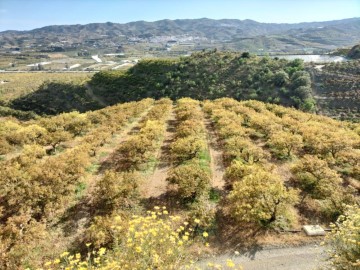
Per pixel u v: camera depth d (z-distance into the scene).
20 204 22.69
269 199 21.33
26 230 19.75
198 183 25.17
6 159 36.62
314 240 19.66
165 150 37.94
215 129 46.97
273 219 21.42
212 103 64.81
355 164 30.88
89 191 27.39
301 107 82.38
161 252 10.51
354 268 10.38
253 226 21.12
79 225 22.16
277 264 17.61
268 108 63.00
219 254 18.52
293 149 37.12
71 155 31.47
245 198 21.69
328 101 86.94
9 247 18.38
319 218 22.20
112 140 42.34
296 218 22.05
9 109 93.81
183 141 33.97
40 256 18.62
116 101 102.94
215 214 22.83
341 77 96.94
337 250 11.62
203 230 20.64
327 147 33.12
